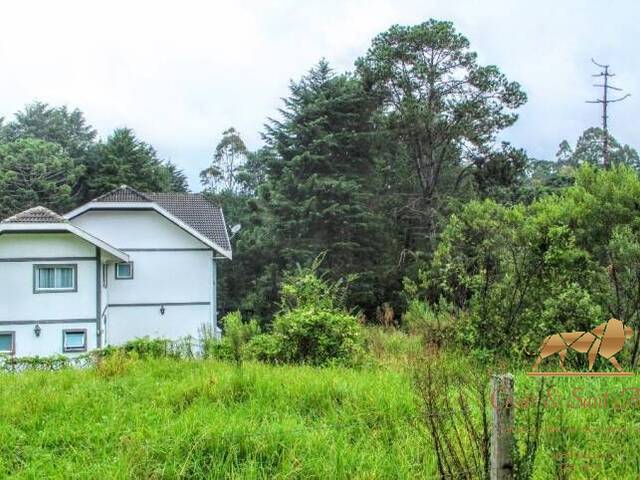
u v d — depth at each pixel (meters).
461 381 6.65
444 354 10.05
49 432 6.96
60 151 53.56
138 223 27.48
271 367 10.44
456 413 5.65
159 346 14.30
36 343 22.70
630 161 55.12
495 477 4.39
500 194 35.88
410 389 7.26
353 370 10.24
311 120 39.34
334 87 39.91
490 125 38.12
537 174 56.28
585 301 10.26
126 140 52.84
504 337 10.77
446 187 41.25
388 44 38.72
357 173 40.06
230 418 6.86
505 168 37.56
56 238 22.98
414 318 13.88
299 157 37.44
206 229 30.61
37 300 22.78
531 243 11.09
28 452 6.50
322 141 37.56
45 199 48.06
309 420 7.12
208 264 27.94
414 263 35.78
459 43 37.69
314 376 8.82
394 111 38.38
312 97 39.62
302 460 5.88
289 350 12.04
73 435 6.84
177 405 7.82
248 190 69.94
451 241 12.36
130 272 27.33
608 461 5.64
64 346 22.89
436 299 14.23
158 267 27.56
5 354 13.48
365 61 38.94
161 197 33.34
